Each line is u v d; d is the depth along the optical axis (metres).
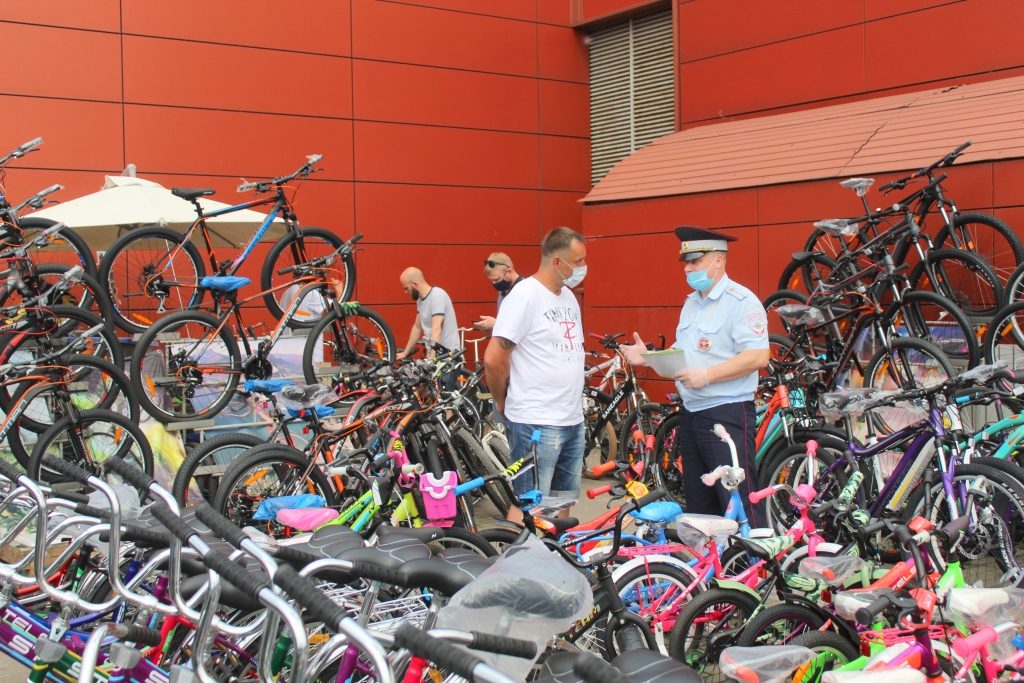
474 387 7.66
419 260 10.31
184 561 2.86
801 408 5.97
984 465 4.48
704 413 4.55
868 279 6.70
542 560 2.31
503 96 10.93
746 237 8.09
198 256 6.78
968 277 6.56
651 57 10.95
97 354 6.09
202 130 9.05
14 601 3.10
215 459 5.76
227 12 9.17
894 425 5.72
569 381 4.77
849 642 3.14
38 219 6.30
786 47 9.38
